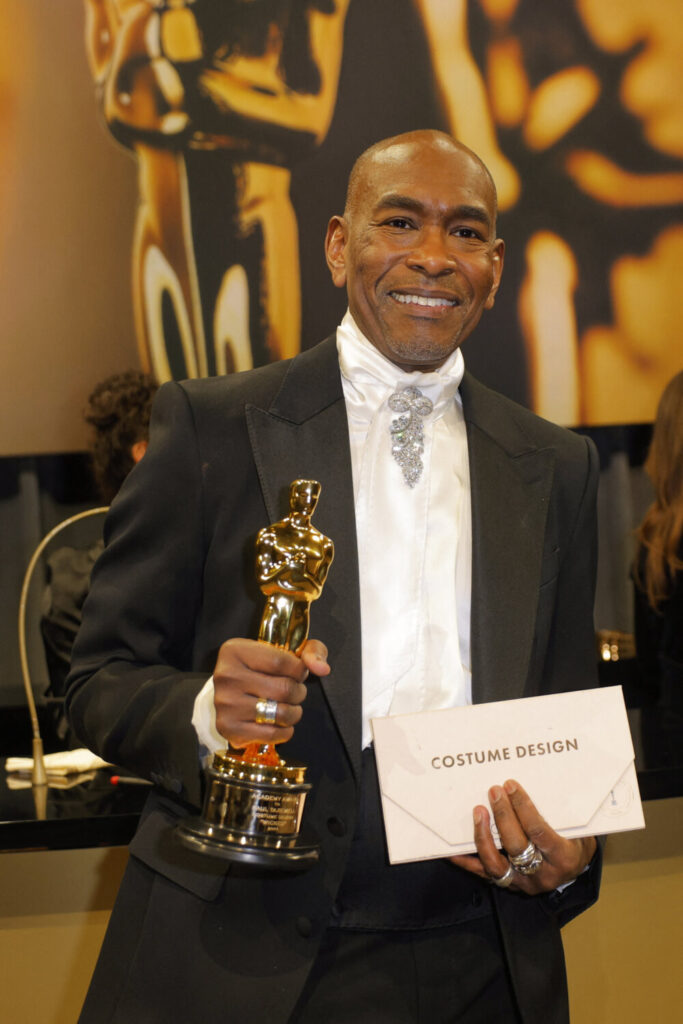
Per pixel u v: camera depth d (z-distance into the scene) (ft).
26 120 9.50
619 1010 6.63
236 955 3.39
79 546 9.83
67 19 9.52
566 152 10.25
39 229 9.57
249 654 3.00
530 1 10.09
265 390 3.90
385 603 3.67
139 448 8.85
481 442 3.98
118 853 6.26
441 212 3.71
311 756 3.54
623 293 10.39
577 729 3.44
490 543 3.78
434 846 3.34
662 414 9.92
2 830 5.72
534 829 3.31
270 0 9.73
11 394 9.57
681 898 6.74
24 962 6.16
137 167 9.68
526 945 3.64
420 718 3.38
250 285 9.88
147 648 3.70
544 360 10.31
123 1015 3.37
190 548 3.74
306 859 2.96
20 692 9.87
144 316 9.77
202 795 3.37
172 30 9.64
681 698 9.41
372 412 3.86
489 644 3.65
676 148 10.40
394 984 3.49
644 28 10.28
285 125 9.84
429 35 9.97
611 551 10.49
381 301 3.75
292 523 3.15
